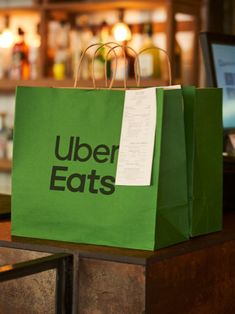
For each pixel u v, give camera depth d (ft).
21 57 15.05
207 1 14.02
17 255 5.11
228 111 7.61
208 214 5.51
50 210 5.18
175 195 5.05
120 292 4.66
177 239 5.10
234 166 6.93
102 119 5.05
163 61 13.52
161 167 4.84
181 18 13.94
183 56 13.94
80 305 4.83
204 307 5.28
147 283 4.58
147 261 4.56
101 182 5.01
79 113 5.12
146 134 4.87
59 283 4.80
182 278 4.97
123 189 4.92
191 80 13.80
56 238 5.17
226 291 5.58
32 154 5.25
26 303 5.02
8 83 14.84
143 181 4.83
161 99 4.82
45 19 14.58
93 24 14.90
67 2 14.93
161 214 4.88
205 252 5.26
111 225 4.96
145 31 14.07
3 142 15.42
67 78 14.37
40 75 14.61
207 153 5.41
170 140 4.93
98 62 14.08
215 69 7.52
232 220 6.38
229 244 5.61
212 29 13.97
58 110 5.18
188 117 5.21
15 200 5.30
